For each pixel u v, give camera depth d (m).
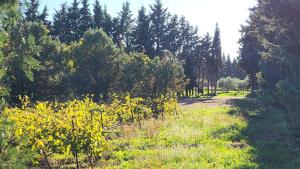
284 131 19.47
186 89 73.88
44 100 34.28
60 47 36.62
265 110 29.56
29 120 13.63
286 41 20.83
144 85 37.44
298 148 15.91
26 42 6.59
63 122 13.15
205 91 92.44
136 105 24.14
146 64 37.84
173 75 38.22
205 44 86.69
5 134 5.59
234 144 17.06
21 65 6.53
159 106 28.73
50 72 35.09
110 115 21.67
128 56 38.84
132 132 20.23
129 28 75.00
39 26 35.19
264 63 29.77
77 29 66.31
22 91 33.06
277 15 19.45
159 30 78.56
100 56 37.56
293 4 17.61
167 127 21.95
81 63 37.19
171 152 15.07
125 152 15.92
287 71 17.91
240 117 25.77
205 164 13.21
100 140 13.20
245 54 56.75
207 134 19.22
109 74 37.78
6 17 6.11
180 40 83.50
